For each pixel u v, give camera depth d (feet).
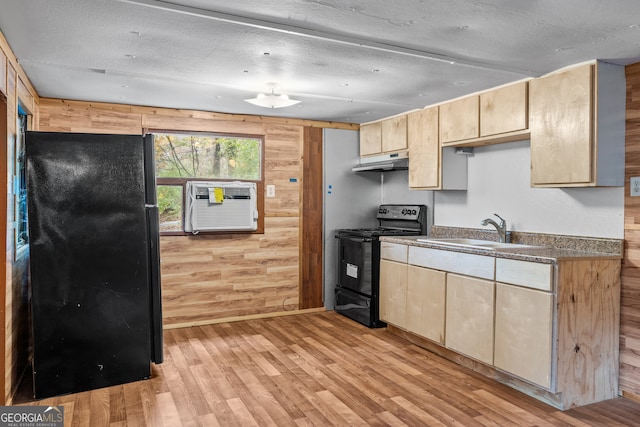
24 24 7.86
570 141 9.95
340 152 17.92
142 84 11.98
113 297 10.34
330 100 13.66
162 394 9.81
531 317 9.39
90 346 10.10
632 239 9.71
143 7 7.13
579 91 9.77
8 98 8.92
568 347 9.12
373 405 9.26
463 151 13.82
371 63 9.96
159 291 11.21
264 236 16.60
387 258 14.35
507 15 7.43
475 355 10.82
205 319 15.69
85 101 13.93
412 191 16.70
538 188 11.73
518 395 9.80
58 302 9.84
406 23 7.83
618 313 9.83
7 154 8.77
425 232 16.01
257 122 16.40
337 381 10.52
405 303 13.39
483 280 10.62
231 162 16.19
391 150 16.15
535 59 9.65
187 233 15.40
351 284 16.38
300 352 12.60
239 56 9.59
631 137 9.80
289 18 7.64
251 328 15.11
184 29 8.06
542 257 9.18
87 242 10.14
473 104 12.53
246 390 10.01
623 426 8.45
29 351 11.59
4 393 8.77
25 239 11.35
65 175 10.00
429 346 12.80
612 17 7.45
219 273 15.89
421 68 10.30
